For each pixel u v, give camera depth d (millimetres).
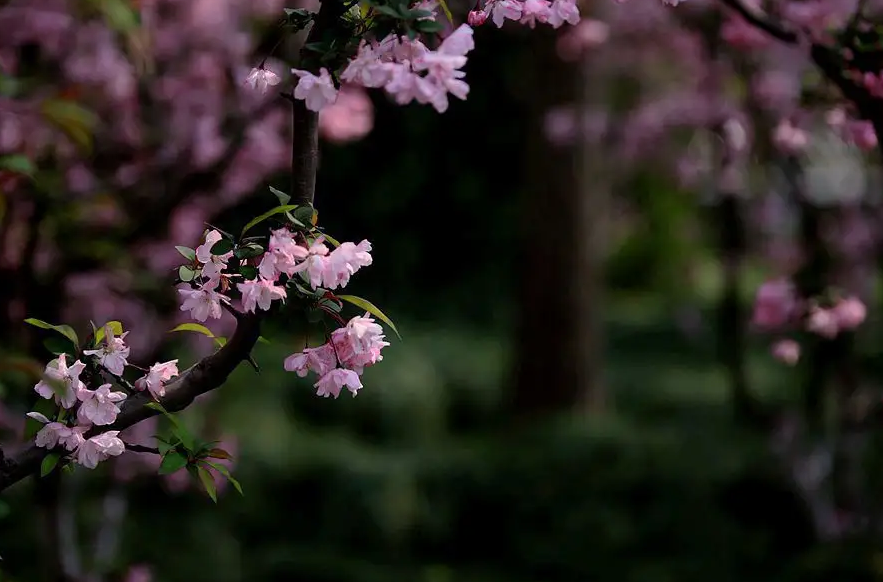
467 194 14555
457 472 8859
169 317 4984
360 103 5203
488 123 14250
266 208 6391
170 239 5406
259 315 1758
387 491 8617
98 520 5406
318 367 1784
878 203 6473
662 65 10664
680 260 18203
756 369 11195
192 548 7035
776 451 6637
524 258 10516
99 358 1852
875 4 4133
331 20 1692
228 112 5410
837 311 4699
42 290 3818
